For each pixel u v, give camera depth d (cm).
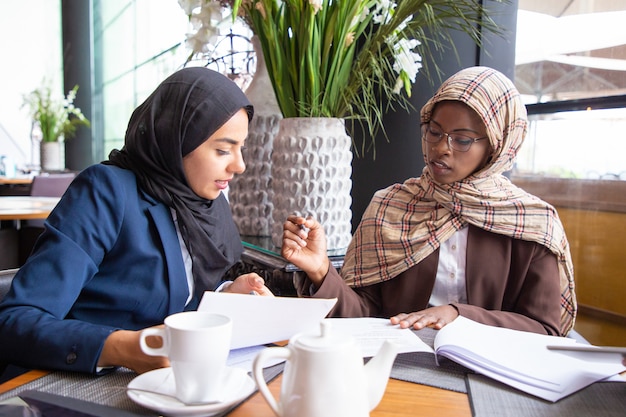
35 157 777
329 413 55
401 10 159
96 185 100
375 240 146
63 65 786
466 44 194
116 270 101
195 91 105
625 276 207
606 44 204
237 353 88
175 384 69
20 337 81
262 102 192
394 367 84
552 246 132
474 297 132
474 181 138
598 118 208
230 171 109
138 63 622
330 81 167
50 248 92
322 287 125
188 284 109
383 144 202
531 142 229
